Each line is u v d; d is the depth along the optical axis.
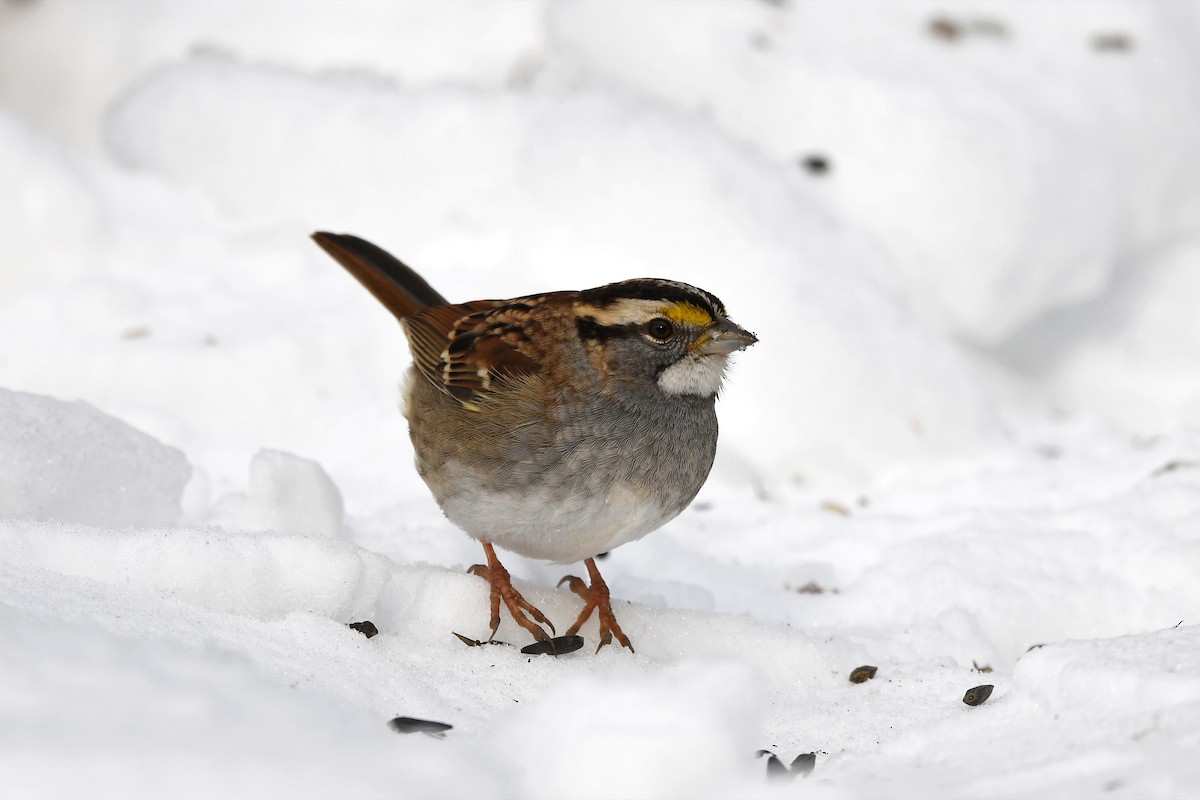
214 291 12.80
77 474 8.57
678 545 10.47
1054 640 9.34
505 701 6.80
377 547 9.23
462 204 14.14
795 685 7.86
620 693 5.58
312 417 11.59
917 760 5.91
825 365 12.23
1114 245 14.34
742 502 11.30
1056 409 14.03
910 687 7.65
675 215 13.00
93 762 4.64
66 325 12.12
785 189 13.45
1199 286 14.75
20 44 16.52
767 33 15.04
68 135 16.19
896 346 12.50
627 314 7.68
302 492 9.12
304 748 5.06
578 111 14.02
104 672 5.34
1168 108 14.91
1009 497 11.27
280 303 12.71
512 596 7.89
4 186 13.08
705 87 14.58
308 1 16.80
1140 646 6.40
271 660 6.24
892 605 9.48
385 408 11.71
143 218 13.91
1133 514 10.49
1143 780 5.14
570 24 15.46
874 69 14.58
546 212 13.48
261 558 7.18
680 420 7.87
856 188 13.73
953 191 13.69
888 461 12.06
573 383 7.70
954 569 9.76
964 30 15.45
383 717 5.92
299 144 14.90
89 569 6.90
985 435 12.45
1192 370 14.32
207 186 14.88
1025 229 13.79
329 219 14.47
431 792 4.90
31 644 5.45
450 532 9.55
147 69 16.52
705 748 5.36
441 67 16.45
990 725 6.18
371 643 7.16
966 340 13.90
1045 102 14.52
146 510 8.89
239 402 11.55
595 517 7.79
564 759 5.34
